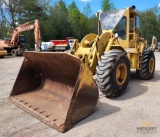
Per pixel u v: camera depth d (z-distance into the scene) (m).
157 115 3.27
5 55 15.36
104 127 2.88
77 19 39.47
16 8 27.00
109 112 3.41
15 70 8.54
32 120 3.15
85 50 4.58
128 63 4.30
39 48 13.55
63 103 3.54
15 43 17.27
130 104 3.80
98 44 4.32
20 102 3.79
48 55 3.45
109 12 5.53
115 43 4.52
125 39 5.39
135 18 5.64
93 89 3.21
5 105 3.83
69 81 3.78
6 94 4.61
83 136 2.65
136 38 5.75
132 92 4.61
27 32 25.62
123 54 4.15
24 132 2.79
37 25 13.62
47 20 31.20
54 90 4.09
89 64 4.17
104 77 3.83
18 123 3.06
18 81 4.23
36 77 4.51
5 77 6.86
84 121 3.05
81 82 3.03
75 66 3.21
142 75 5.88
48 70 4.08
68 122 2.84
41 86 4.47
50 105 3.52
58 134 2.71
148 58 5.77
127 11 5.28
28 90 4.37
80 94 3.02
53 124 2.88
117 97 4.21
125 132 2.74
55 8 33.94
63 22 33.19
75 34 35.34
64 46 20.61
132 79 6.11
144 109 3.54
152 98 4.16
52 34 31.38
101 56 4.09
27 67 4.32
